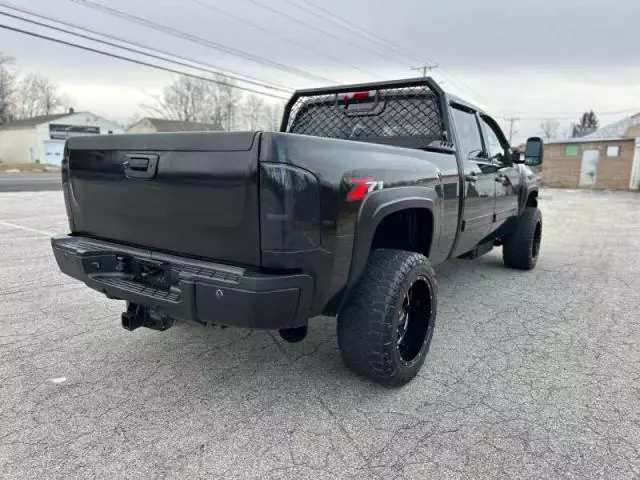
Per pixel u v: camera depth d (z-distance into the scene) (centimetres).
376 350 263
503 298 476
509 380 297
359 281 264
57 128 5353
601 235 923
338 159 231
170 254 254
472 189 386
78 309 420
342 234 232
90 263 274
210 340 354
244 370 307
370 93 400
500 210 475
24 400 267
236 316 218
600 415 258
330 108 427
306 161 215
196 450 225
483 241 473
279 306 216
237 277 216
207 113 5609
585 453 224
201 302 225
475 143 428
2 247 682
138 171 251
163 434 237
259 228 214
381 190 255
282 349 339
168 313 242
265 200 209
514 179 509
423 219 320
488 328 390
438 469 212
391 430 242
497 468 213
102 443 229
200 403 266
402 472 210
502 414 258
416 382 294
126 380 292
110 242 286
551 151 2841
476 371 310
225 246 228
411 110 384
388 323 261
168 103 5547
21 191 1745
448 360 326
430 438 236
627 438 237
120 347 340
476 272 588
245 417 253
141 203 256
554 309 441
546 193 2341
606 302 464
